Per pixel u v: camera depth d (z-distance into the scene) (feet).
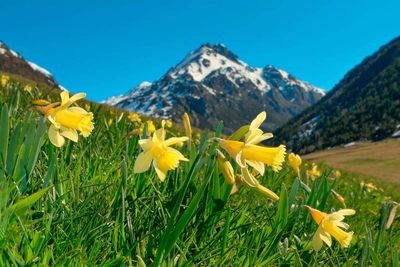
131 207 5.95
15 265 3.78
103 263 4.57
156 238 5.62
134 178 6.71
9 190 4.78
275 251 6.43
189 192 6.78
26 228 4.48
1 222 4.17
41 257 4.16
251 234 6.41
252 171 10.33
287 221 6.53
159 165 5.11
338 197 8.09
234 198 8.70
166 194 7.43
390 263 7.08
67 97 5.74
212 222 6.44
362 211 13.69
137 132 8.02
